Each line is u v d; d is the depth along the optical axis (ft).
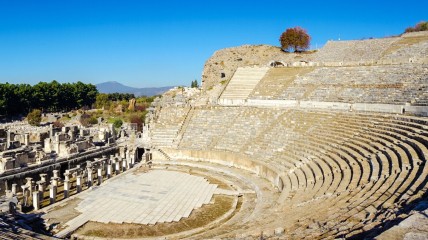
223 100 208.44
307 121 150.30
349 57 241.55
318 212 59.00
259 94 203.31
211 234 72.23
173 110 196.95
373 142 103.40
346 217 50.06
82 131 173.17
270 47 321.93
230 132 168.04
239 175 135.95
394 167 73.82
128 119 307.17
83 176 131.34
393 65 175.11
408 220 34.86
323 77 194.49
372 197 56.90
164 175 140.87
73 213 97.71
